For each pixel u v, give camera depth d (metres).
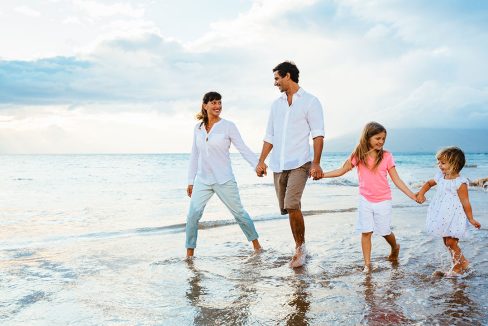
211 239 6.33
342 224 7.49
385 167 4.71
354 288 3.83
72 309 3.33
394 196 12.66
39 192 14.44
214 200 11.50
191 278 4.21
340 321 3.04
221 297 3.61
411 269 4.50
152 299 3.56
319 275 4.29
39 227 7.47
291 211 4.83
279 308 3.32
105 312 3.26
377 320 3.04
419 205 10.23
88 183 18.89
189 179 5.57
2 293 3.72
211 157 5.26
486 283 3.96
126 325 3.00
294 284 3.98
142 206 10.54
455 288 3.80
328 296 3.61
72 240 6.29
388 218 4.70
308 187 16.88
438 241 5.93
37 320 3.10
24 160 61.56
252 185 17.89
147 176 24.53
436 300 3.47
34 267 4.64
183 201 11.76
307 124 4.90
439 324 2.95
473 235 6.22
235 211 5.39
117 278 4.21
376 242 5.92
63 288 3.88
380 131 4.64
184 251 5.52
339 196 13.07
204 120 5.36
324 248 5.60
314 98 4.87
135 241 6.19
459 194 4.50
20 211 9.55
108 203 11.21
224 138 5.24
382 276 4.23
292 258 4.89
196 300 3.53
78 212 9.42
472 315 3.13
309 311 3.25
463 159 4.54
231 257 5.16
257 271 4.47
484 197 11.77
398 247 4.95
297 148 4.89
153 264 4.79
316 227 7.18
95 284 4.00
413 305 3.36
